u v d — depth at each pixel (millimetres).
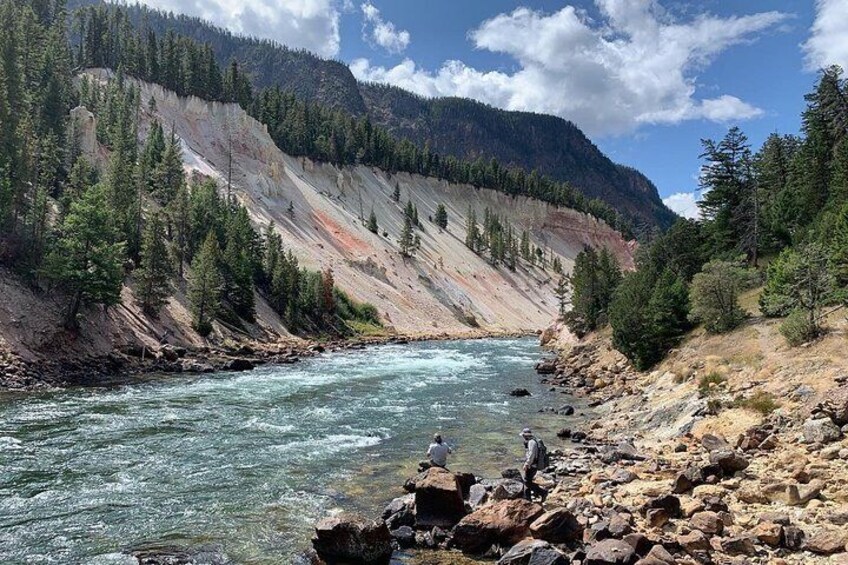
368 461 20016
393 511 14531
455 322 123875
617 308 47000
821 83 66062
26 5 106062
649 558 10609
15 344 36812
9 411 26984
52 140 59969
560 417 29266
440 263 152750
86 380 37250
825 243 40969
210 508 15188
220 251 71750
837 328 27047
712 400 24062
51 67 84312
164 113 130125
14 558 12094
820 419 18797
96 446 21125
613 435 25031
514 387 40156
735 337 34062
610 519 13234
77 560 12031
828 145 62156
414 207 175375
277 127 166875
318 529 12250
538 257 198750
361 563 12008
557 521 12688
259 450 21203
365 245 134875
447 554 12586
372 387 38625
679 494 15578
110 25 154375
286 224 123312
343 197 165625
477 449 22281
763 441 18578
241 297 69812
